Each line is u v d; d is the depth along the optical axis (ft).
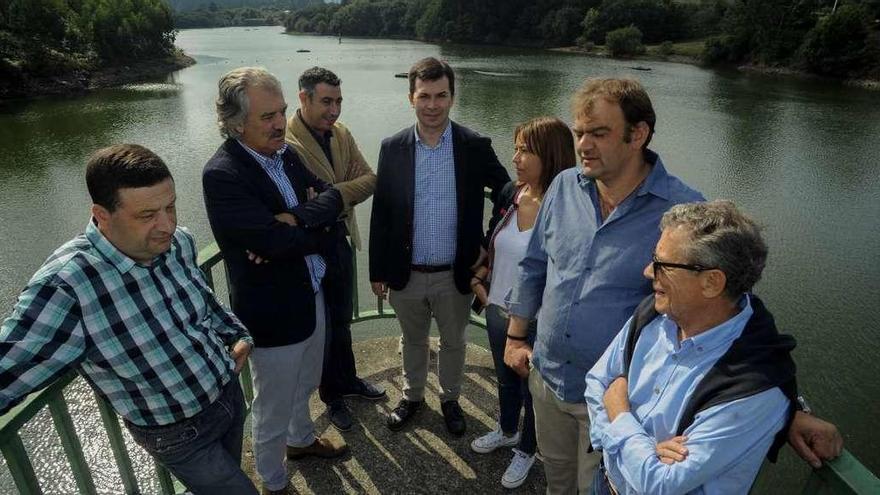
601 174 5.48
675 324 4.54
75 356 4.69
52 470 15.20
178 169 60.39
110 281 4.80
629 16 212.23
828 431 4.02
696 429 3.89
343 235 9.52
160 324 5.15
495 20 251.19
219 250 7.65
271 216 6.57
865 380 26.73
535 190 7.59
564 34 229.45
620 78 5.41
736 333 4.06
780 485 18.37
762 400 3.73
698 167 63.87
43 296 4.44
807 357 28.48
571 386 6.14
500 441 8.64
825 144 74.38
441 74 7.85
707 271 3.90
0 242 42.14
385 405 9.74
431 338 12.05
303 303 7.15
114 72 148.66
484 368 10.75
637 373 4.76
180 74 158.40
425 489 8.09
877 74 135.33
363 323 29.50
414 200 8.37
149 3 182.91
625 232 5.57
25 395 4.49
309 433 8.39
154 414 5.30
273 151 6.88
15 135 80.07
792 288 35.60
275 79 6.60
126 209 4.61
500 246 7.94
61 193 53.83
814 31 148.15
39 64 126.11
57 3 151.12
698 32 212.23
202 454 5.75
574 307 5.90
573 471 6.98
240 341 6.44
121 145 4.77
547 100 106.52
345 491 8.03
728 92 119.65
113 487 14.11
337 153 10.03
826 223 47.16
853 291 35.12
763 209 50.78
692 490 4.00
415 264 8.63
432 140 8.33
